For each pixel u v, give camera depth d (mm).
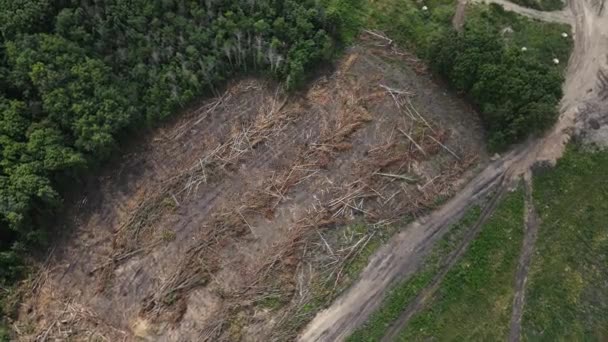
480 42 39406
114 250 37094
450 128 40125
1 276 36312
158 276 36375
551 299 36094
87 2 39375
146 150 39750
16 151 36188
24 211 35281
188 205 38219
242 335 34875
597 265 36875
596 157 39250
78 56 38562
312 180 38719
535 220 37844
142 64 39344
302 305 35531
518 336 35250
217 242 37156
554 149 39281
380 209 37844
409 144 39625
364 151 39469
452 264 36656
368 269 36406
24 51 37438
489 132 39688
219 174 39031
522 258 36969
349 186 38406
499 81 38125
